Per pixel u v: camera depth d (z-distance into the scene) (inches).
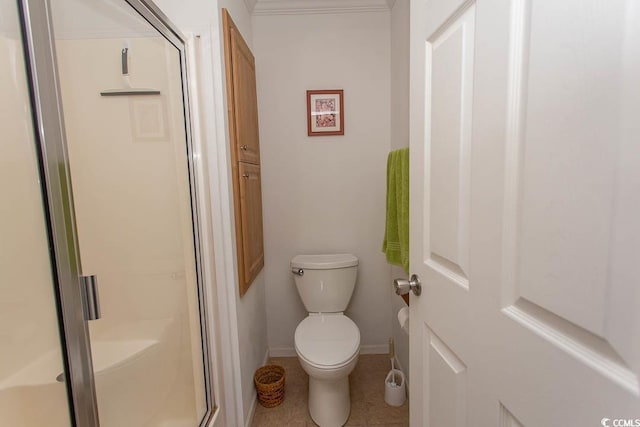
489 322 21.0
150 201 41.7
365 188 78.9
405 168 45.6
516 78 17.8
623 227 12.2
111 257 35.3
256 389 66.6
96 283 31.9
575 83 14.0
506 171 18.9
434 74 28.5
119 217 36.9
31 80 25.7
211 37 48.6
